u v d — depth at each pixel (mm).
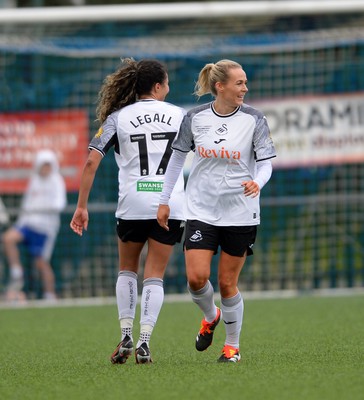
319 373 22375
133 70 26359
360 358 25250
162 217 25047
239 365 24359
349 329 33719
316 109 52312
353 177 52594
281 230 52938
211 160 24547
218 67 24344
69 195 53719
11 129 53125
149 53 53938
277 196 52969
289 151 52438
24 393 21031
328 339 30688
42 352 29922
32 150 53000
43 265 52438
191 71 54625
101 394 20453
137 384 21609
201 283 24625
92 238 53469
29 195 52656
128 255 26281
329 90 53156
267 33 55000
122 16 52625
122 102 26391
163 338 32906
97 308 47000
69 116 53344
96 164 25734
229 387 20672
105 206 51156
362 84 52625
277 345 29531
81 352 29656
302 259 52781
